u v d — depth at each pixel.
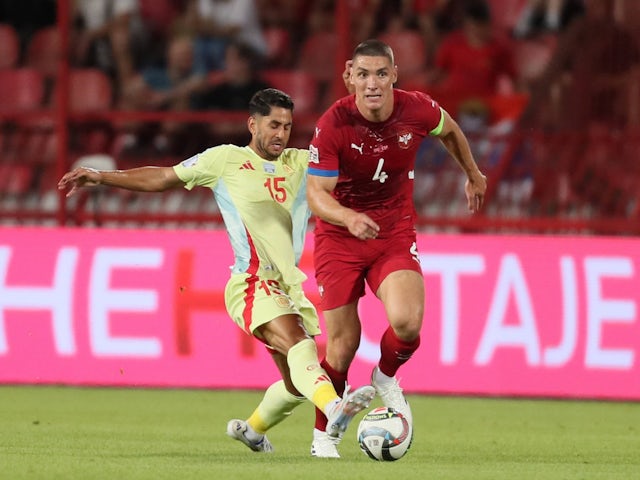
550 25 50.00
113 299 40.53
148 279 40.47
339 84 41.34
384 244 24.39
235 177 24.97
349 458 24.75
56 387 40.69
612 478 21.72
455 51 47.75
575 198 41.62
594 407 37.34
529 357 39.28
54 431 29.97
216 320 40.12
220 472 21.23
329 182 23.55
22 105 51.28
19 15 52.53
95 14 51.56
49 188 43.91
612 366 38.97
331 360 24.83
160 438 28.80
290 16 51.91
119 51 51.09
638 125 42.59
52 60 52.09
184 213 42.69
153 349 40.31
